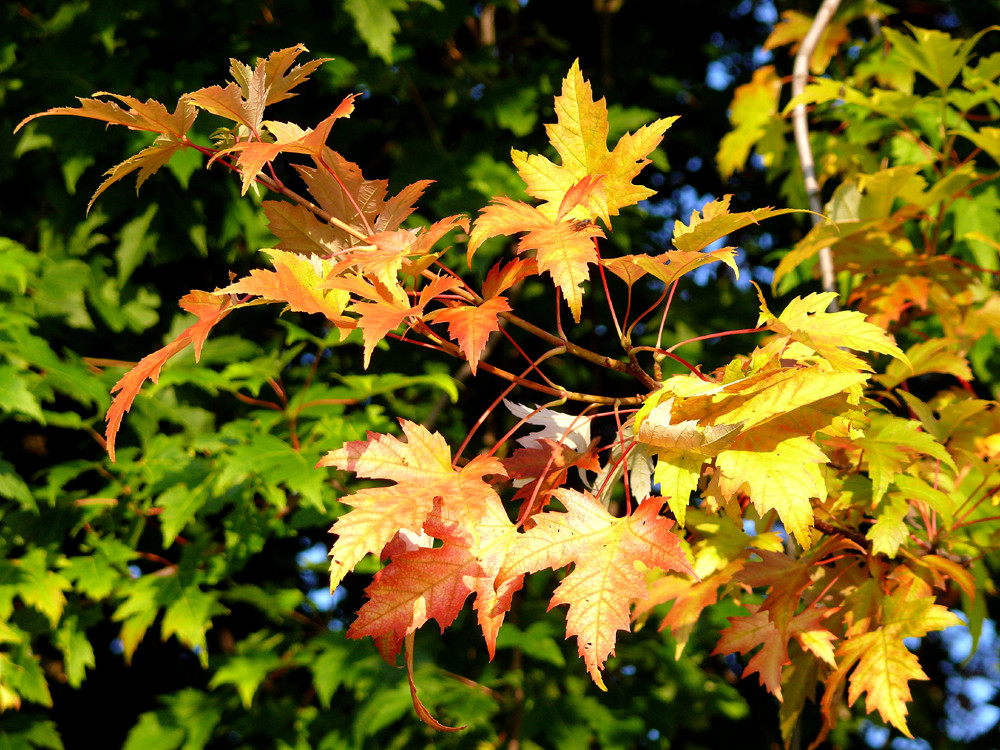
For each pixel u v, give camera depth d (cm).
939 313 255
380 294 124
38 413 279
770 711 484
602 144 136
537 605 395
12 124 359
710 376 140
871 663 165
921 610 163
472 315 118
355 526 107
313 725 377
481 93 412
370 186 142
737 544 178
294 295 120
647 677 404
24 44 378
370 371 400
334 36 388
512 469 142
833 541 174
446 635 397
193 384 365
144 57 356
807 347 143
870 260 253
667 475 123
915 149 338
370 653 358
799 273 389
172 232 366
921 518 207
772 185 490
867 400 142
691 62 520
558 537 118
